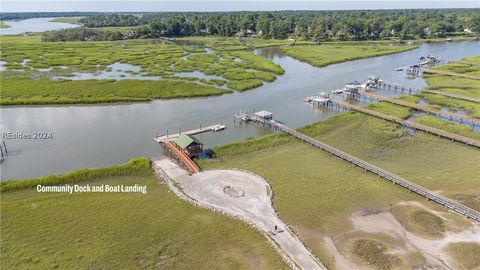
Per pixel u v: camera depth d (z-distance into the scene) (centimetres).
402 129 7862
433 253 4088
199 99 10212
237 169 5897
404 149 6944
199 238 4238
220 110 9306
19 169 6009
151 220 4541
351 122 8294
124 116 8719
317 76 13300
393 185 5544
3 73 12150
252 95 10725
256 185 5381
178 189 5188
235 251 4041
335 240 4278
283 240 4191
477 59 15425
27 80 11188
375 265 3891
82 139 7281
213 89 10850
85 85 10744
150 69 13238
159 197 5069
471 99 9781
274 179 5681
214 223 4500
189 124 8250
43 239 4131
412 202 5091
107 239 4175
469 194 5316
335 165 6222
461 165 6262
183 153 6331
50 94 9944
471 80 12175
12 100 9306
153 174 5759
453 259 4000
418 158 6575
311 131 7719
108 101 9644
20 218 4484
